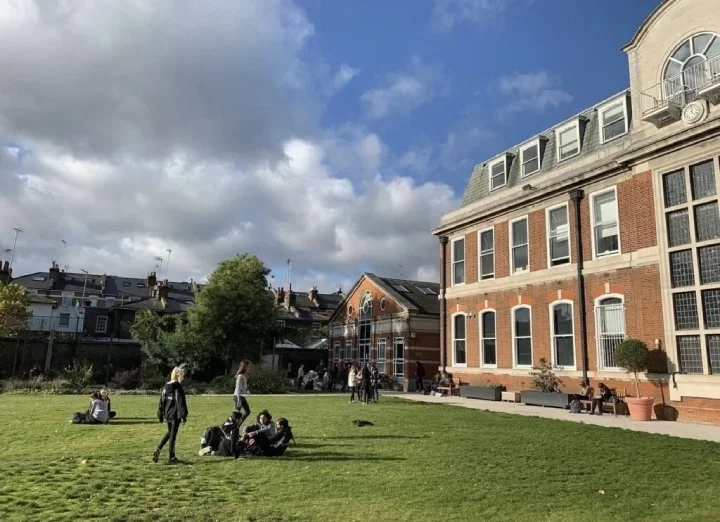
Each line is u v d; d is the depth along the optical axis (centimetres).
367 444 1112
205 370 3384
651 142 1698
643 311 1719
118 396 2395
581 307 1952
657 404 1625
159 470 856
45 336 3488
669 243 1647
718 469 898
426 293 3881
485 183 2697
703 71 1612
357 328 4056
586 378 1902
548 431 1315
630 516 640
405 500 695
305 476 821
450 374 2683
